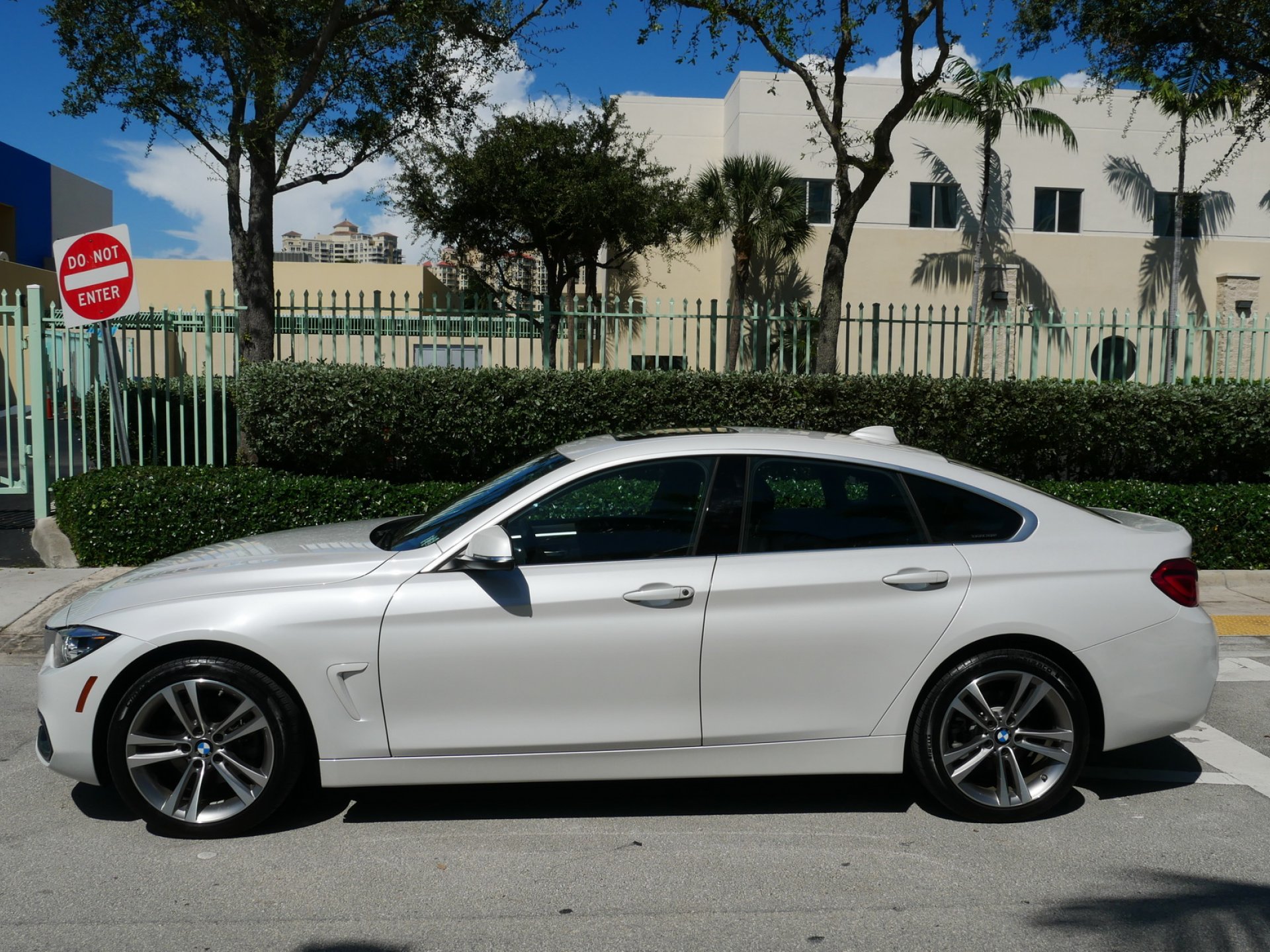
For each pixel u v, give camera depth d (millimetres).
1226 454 10938
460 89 12516
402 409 10172
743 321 12242
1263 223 25359
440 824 4352
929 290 24688
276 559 4363
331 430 10164
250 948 3316
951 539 4340
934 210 24812
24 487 10805
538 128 21688
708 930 3447
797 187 23703
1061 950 3314
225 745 4125
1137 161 25062
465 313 11133
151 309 11062
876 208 24547
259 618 4031
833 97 11914
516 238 22812
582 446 4773
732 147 25531
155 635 4027
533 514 4266
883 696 4180
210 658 4059
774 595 4129
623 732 4109
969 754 4281
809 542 4258
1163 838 4207
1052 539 4367
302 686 4031
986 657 4207
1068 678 4238
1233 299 25156
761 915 3549
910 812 4480
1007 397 10648
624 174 22047
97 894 3689
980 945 3342
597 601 4078
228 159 11875
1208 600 8664
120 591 4242
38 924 3467
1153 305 25141
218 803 4191
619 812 4492
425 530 4566
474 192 21344
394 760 4082
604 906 3617
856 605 4160
